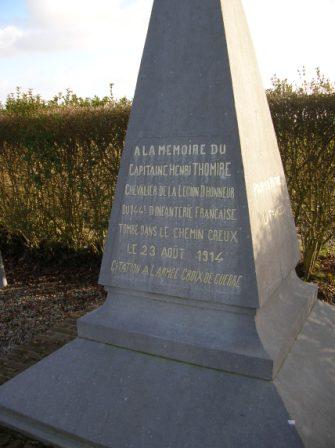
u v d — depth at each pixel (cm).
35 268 702
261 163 296
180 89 278
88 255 700
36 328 464
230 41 271
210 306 278
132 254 299
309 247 568
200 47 271
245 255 263
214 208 271
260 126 308
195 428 248
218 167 268
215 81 268
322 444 238
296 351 297
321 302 383
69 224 698
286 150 549
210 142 270
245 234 262
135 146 294
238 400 252
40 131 672
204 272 275
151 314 297
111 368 289
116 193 304
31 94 1024
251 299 262
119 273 304
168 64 281
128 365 288
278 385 255
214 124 269
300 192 561
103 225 662
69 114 649
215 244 271
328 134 524
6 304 548
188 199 278
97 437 260
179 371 274
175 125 280
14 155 724
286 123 537
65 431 268
